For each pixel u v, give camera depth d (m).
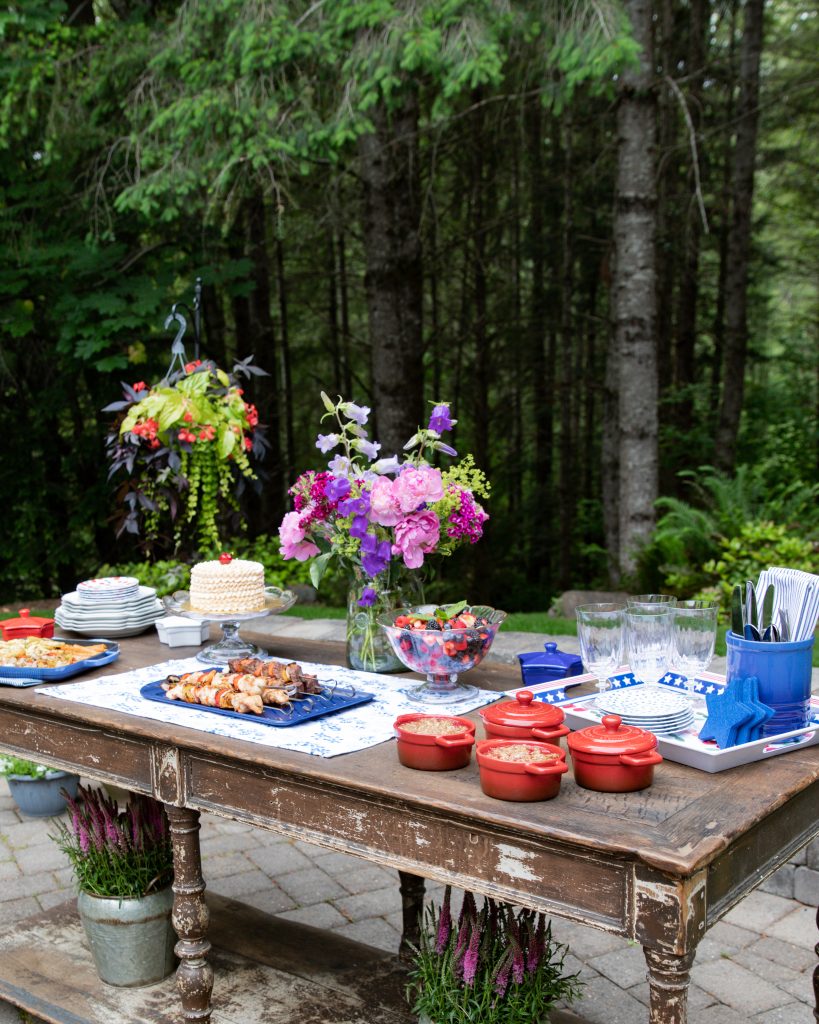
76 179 8.45
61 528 11.23
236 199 6.91
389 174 8.73
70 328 8.34
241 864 3.92
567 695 2.35
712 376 14.73
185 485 4.32
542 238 13.59
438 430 2.61
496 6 5.99
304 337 15.52
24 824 4.29
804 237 14.08
